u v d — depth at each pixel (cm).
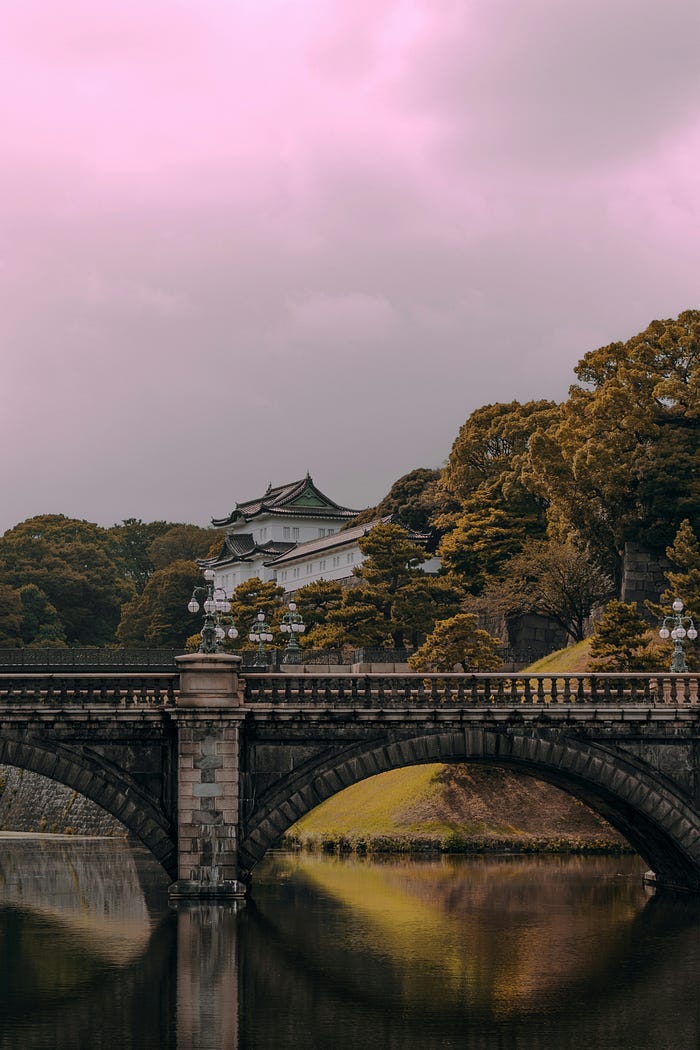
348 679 7144
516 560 14988
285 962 5647
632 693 7288
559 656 13788
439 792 11362
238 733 6912
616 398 13825
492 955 5841
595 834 10706
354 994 5091
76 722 6881
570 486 14238
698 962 5681
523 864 9769
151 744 6950
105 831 13675
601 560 14462
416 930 6494
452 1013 4809
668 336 14038
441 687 10588
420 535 18138
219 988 5188
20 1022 4662
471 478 17725
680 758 7238
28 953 5944
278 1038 4462
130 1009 4847
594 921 6775
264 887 8288
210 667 6894
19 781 15238
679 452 13550
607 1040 4453
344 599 14850
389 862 9994
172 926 6384
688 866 7650
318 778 6994
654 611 11781
